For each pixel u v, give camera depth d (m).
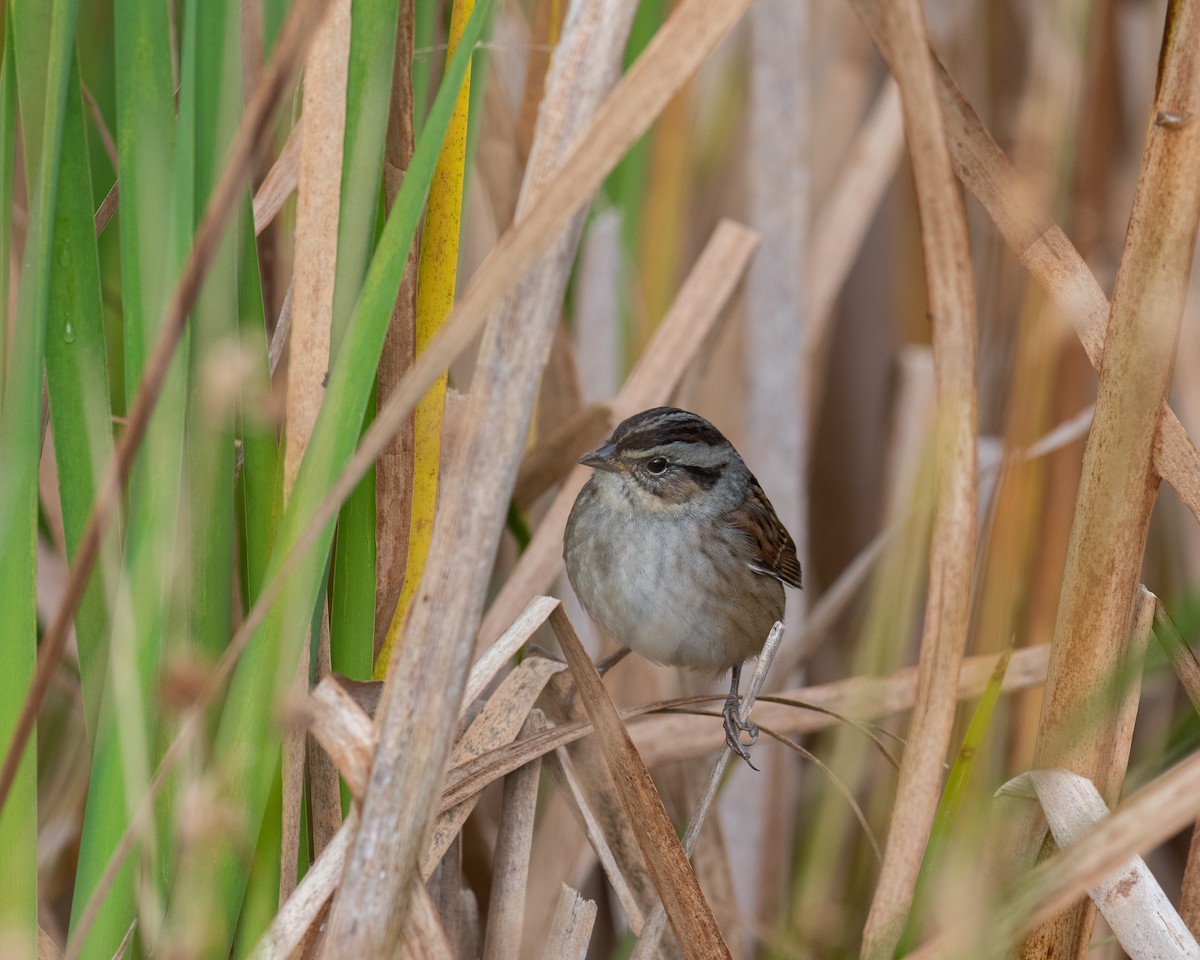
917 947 5.38
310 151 5.36
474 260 5.54
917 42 5.20
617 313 5.57
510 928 5.43
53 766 5.48
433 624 5.19
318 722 5.34
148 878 5.36
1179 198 5.36
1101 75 5.55
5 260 5.36
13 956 5.36
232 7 5.35
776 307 5.58
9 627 5.35
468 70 5.39
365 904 5.18
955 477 5.36
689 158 5.58
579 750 5.46
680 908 5.39
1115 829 5.25
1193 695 5.39
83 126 5.36
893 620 5.46
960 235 5.34
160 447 5.35
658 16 5.55
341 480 4.71
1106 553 5.38
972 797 5.38
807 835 5.52
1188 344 5.55
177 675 4.96
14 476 5.35
